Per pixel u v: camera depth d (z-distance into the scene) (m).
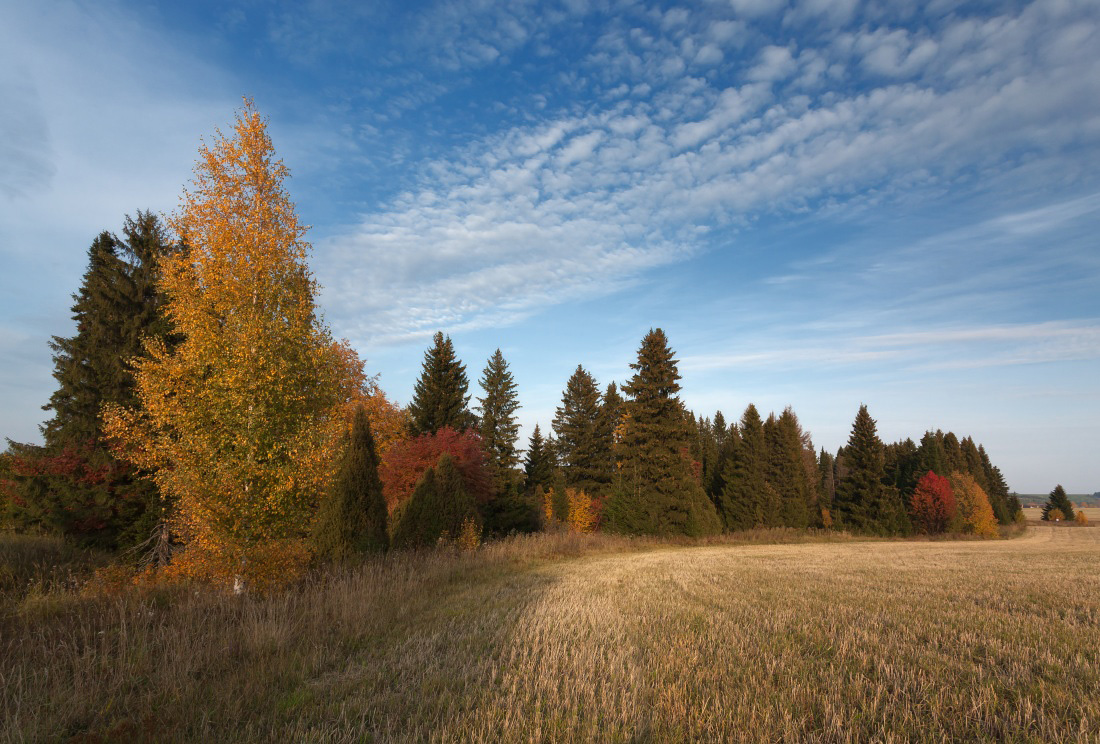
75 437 20.42
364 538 15.14
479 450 32.41
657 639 8.18
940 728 4.85
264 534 10.58
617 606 11.09
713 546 35.22
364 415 16.22
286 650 7.13
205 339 10.30
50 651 6.41
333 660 6.90
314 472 10.89
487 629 8.67
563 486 45.56
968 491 59.53
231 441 10.31
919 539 52.62
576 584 14.33
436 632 8.34
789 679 6.14
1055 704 5.43
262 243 11.30
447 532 20.11
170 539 17.98
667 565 20.31
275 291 11.19
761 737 4.56
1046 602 12.02
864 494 54.72
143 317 21.78
